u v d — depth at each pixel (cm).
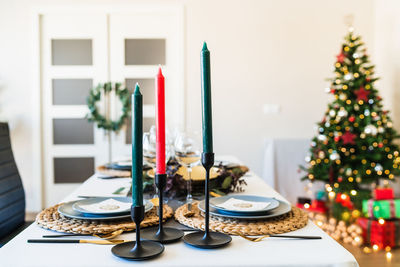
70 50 393
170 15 394
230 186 129
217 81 396
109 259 68
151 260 68
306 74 400
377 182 333
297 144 391
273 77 399
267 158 390
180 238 79
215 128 398
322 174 333
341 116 326
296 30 398
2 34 386
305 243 78
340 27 400
